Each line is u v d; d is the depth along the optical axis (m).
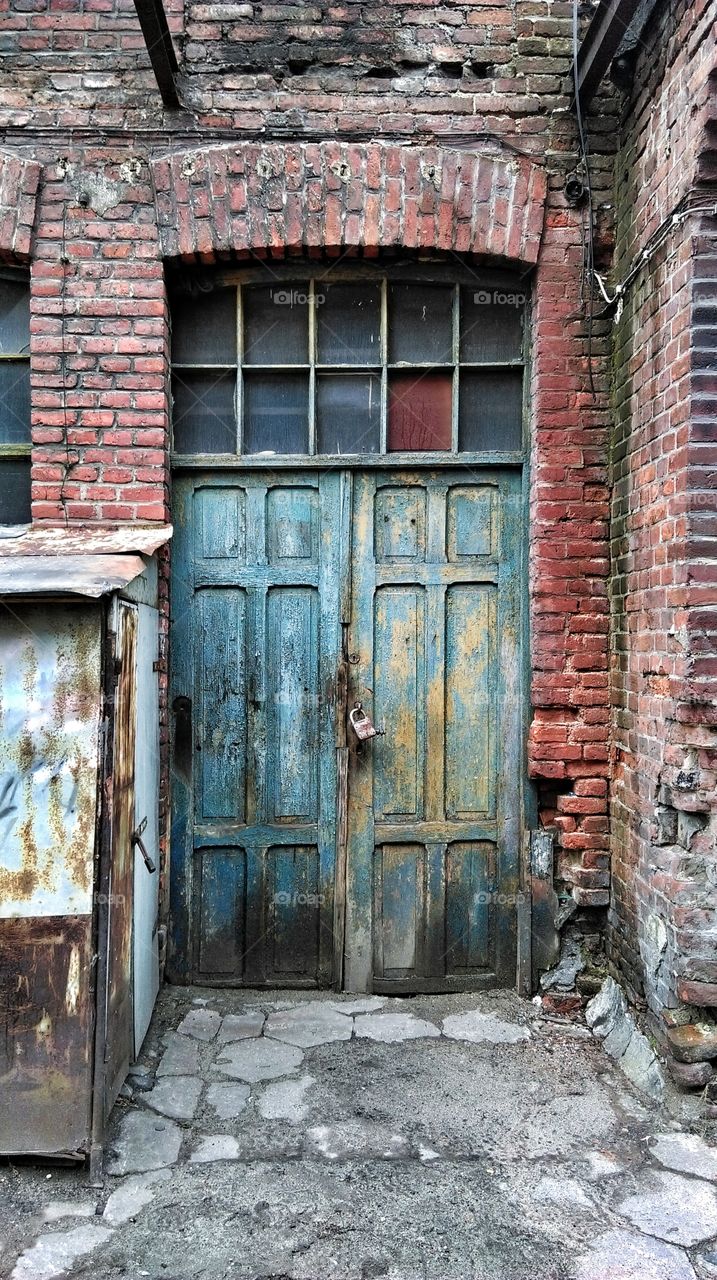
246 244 3.44
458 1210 2.32
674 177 2.86
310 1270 2.11
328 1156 2.55
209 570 3.66
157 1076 2.96
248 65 3.44
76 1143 2.45
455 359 3.64
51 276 3.43
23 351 3.61
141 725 3.04
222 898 3.68
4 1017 2.45
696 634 2.76
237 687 3.68
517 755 3.68
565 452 3.53
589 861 3.54
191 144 3.44
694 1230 2.24
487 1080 2.98
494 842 3.68
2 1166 2.49
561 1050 3.20
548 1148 2.60
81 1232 2.24
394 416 3.67
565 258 3.51
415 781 3.69
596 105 3.50
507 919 3.68
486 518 3.67
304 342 3.65
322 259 3.57
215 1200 2.36
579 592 3.55
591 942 3.59
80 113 3.42
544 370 3.52
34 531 3.44
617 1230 2.25
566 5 3.49
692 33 2.69
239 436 3.64
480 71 3.50
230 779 3.67
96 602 2.49
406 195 3.42
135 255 3.44
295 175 3.41
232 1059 3.09
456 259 3.56
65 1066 2.45
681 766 2.83
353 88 3.45
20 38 3.43
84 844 2.47
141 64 3.44
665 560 2.93
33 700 2.48
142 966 3.12
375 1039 3.25
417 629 3.68
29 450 3.58
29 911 2.46
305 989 3.67
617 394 3.48
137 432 3.46
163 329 3.47
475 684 3.69
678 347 2.84
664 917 2.91
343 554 3.66
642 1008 3.13
